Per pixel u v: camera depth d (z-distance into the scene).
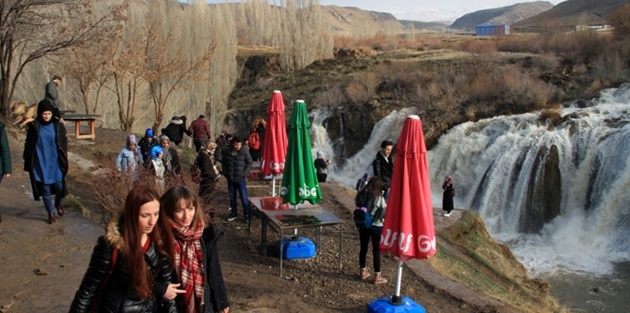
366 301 8.13
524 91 33.28
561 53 41.47
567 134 26.22
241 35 84.69
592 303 15.51
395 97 39.28
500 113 33.12
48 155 8.79
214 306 4.45
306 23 59.03
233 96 53.16
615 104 30.36
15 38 17.55
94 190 9.95
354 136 39.06
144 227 3.65
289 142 9.67
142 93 34.19
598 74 35.56
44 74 30.88
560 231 22.89
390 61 51.72
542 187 25.19
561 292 16.42
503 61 41.56
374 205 8.69
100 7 28.06
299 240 10.12
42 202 10.32
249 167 11.76
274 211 9.77
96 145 17.44
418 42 72.69
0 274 7.08
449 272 10.55
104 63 23.70
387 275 9.36
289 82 52.34
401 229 7.16
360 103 39.72
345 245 10.88
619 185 22.52
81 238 8.62
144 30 27.95
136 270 3.63
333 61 56.12
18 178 11.87
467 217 15.39
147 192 3.65
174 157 11.32
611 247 21.16
